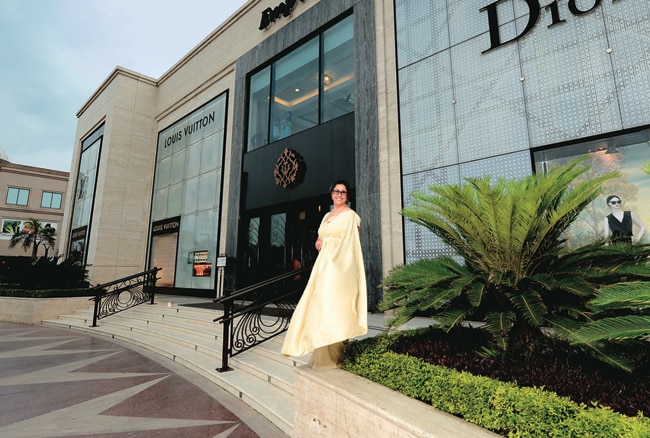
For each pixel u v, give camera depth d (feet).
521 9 19.20
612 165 15.72
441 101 21.71
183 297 39.14
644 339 6.32
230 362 15.76
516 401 5.57
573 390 6.04
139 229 49.90
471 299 7.18
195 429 9.81
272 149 33.27
